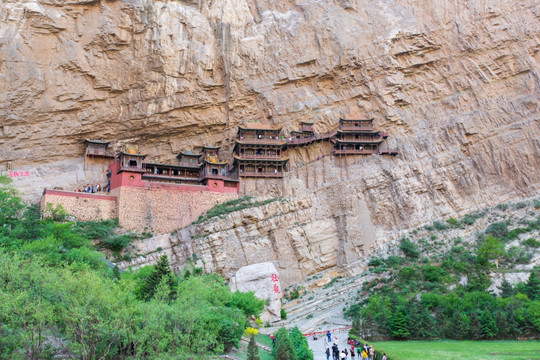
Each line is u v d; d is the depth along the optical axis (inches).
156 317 1213.1
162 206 2684.5
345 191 2871.6
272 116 3142.2
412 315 1774.1
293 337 1492.4
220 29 3154.5
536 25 3243.1
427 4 3334.2
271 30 3257.9
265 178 2947.8
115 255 2433.6
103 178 2913.4
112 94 2947.8
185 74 3029.0
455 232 2691.9
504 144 2992.1
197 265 2486.5
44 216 2416.3
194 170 2994.6
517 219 2689.5
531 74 3154.5
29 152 2817.4
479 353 1414.9
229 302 1739.7
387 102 3164.4
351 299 2321.6
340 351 1611.7
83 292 1187.3
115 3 2915.8
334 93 3230.8
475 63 3218.5
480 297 1888.5
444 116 3157.0
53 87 2822.3
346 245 2721.5
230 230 2635.3
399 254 2620.6
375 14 3309.5
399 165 2982.3
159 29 2977.4
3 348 1145.4
